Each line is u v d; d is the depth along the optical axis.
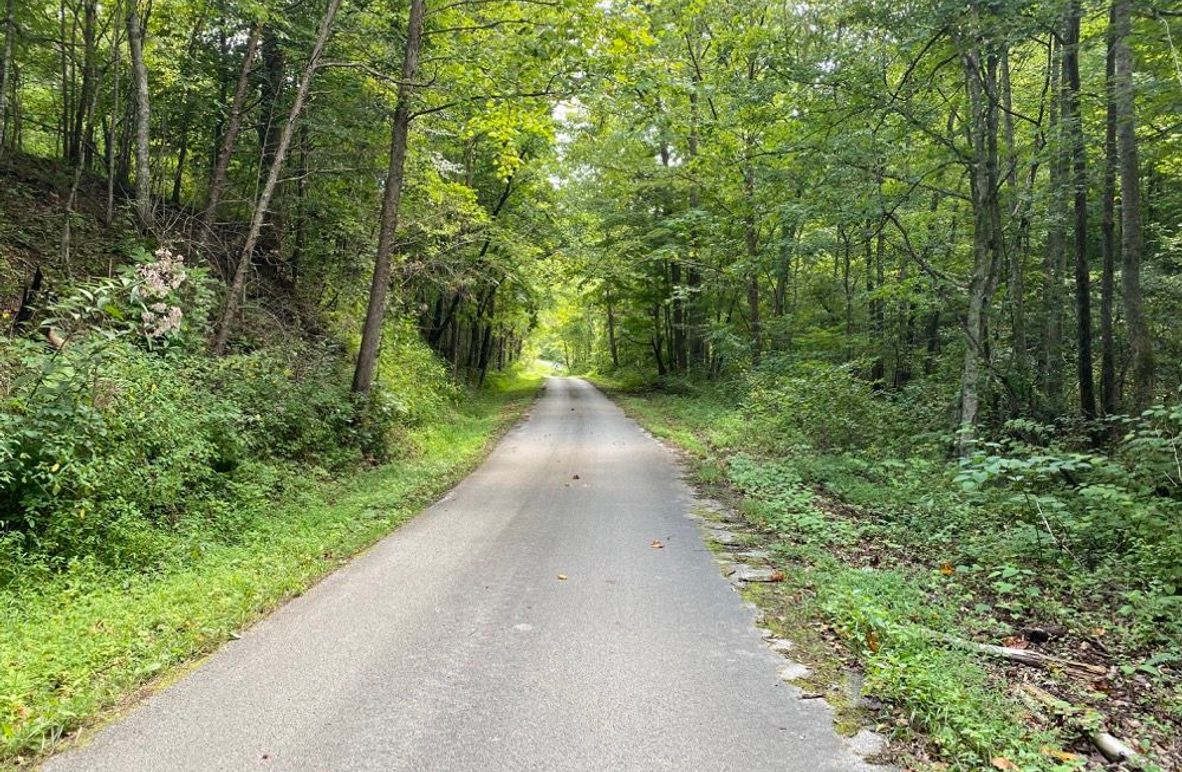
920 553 6.63
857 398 12.16
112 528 5.84
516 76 11.52
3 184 12.71
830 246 16.08
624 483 10.85
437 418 17.50
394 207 12.70
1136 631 4.54
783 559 6.52
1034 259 16.59
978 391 12.23
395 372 17.05
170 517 6.81
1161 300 13.95
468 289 22.70
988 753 3.10
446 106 12.12
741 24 17.12
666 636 4.68
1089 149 11.88
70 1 15.27
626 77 10.83
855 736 3.38
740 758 3.17
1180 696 3.71
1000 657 4.22
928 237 17.08
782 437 12.73
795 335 22.89
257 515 7.56
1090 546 6.25
